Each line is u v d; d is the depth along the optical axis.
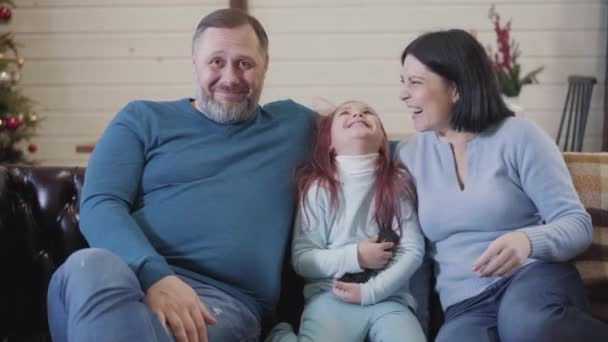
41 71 4.15
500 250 1.36
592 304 1.63
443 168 1.58
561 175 1.49
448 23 4.02
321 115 1.80
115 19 4.12
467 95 1.54
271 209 1.58
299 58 4.12
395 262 1.55
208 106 1.65
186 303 1.27
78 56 4.15
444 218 1.54
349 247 1.54
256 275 1.54
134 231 1.44
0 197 1.65
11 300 1.67
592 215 1.65
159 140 1.63
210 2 4.10
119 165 1.58
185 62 4.16
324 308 1.52
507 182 1.51
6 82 3.54
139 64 4.16
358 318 1.51
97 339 1.12
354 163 1.62
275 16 4.09
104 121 4.21
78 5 4.09
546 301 1.34
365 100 4.14
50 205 1.70
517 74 3.39
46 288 1.70
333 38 4.09
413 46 1.61
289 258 1.68
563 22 3.97
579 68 4.02
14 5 3.84
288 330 1.55
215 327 1.36
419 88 1.58
